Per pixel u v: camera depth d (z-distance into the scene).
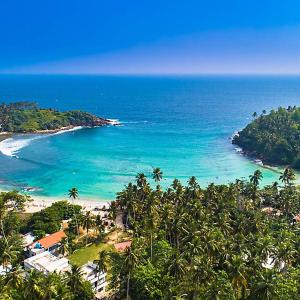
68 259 123.56
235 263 87.06
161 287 89.06
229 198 156.25
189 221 121.06
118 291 103.88
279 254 101.94
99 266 106.12
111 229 152.75
